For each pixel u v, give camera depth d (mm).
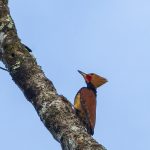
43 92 6664
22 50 7633
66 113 6277
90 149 5520
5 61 7566
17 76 7105
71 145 5727
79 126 6047
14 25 8328
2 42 7898
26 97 6902
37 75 7000
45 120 6324
